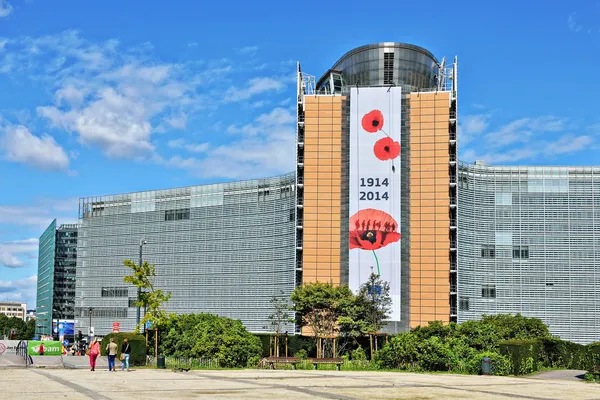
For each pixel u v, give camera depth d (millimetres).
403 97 101938
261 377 43031
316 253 99562
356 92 101500
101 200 142000
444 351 52688
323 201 100688
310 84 107812
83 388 33312
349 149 100938
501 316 81812
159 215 132000
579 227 103000
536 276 102375
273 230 114688
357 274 97312
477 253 102688
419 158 100250
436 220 98438
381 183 99125
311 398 29438
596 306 100938
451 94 101438
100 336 137375
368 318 75000
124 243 136625
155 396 29578
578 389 36969
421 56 109500
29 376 42531
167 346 67812
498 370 49031
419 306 96875
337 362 59250
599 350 51812
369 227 98125
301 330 93938
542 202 104000
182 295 125312
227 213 122125
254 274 116375
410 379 42844
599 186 103625
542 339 59125
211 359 59094
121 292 136250
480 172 104625
